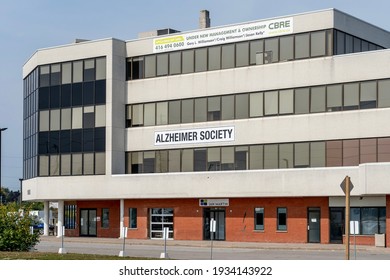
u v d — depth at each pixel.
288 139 50.47
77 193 58.34
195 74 54.91
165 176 54.28
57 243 51.06
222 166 53.31
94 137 57.84
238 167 52.53
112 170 57.00
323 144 49.09
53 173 59.75
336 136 48.56
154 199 55.59
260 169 51.34
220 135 53.44
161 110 56.59
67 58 59.38
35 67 61.44
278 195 49.12
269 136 51.28
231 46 53.34
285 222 49.78
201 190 52.56
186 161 55.06
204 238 53.12
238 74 52.84
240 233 51.44
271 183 49.47
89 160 58.00
